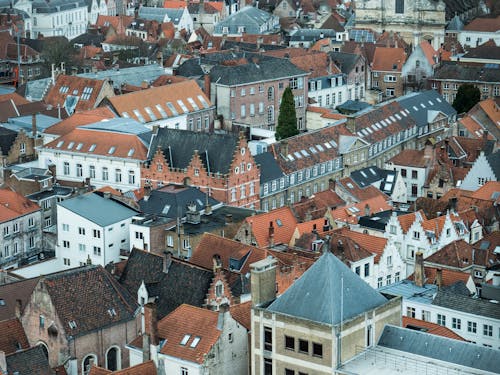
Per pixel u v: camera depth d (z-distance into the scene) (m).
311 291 198.25
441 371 191.62
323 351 194.00
